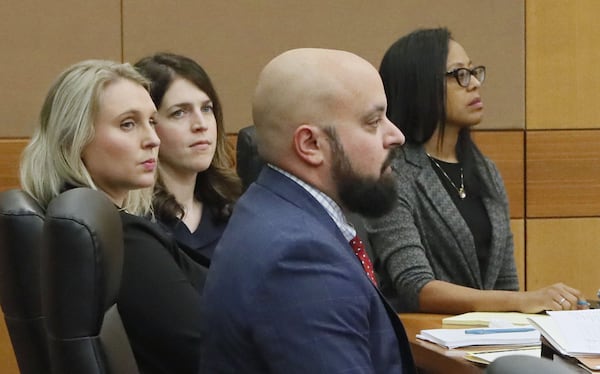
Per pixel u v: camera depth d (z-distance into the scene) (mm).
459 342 4684
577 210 9555
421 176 6254
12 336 4207
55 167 4680
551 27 9445
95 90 4727
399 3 9195
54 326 3379
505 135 9438
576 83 9500
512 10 9359
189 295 4672
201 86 5875
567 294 5445
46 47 8766
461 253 6199
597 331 4258
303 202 3961
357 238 4137
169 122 5789
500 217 6414
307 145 4012
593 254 9602
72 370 3359
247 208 3982
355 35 9141
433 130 6359
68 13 8781
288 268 3668
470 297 5633
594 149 9531
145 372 4613
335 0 9109
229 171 6020
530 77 9445
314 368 3578
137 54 8867
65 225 3365
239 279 3719
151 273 4637
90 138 4727
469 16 9297
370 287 3818
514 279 6504
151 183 4910
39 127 4773
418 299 5828
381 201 4066
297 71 4039
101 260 3391
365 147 4023
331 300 3646
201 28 8945
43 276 3416
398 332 3945
